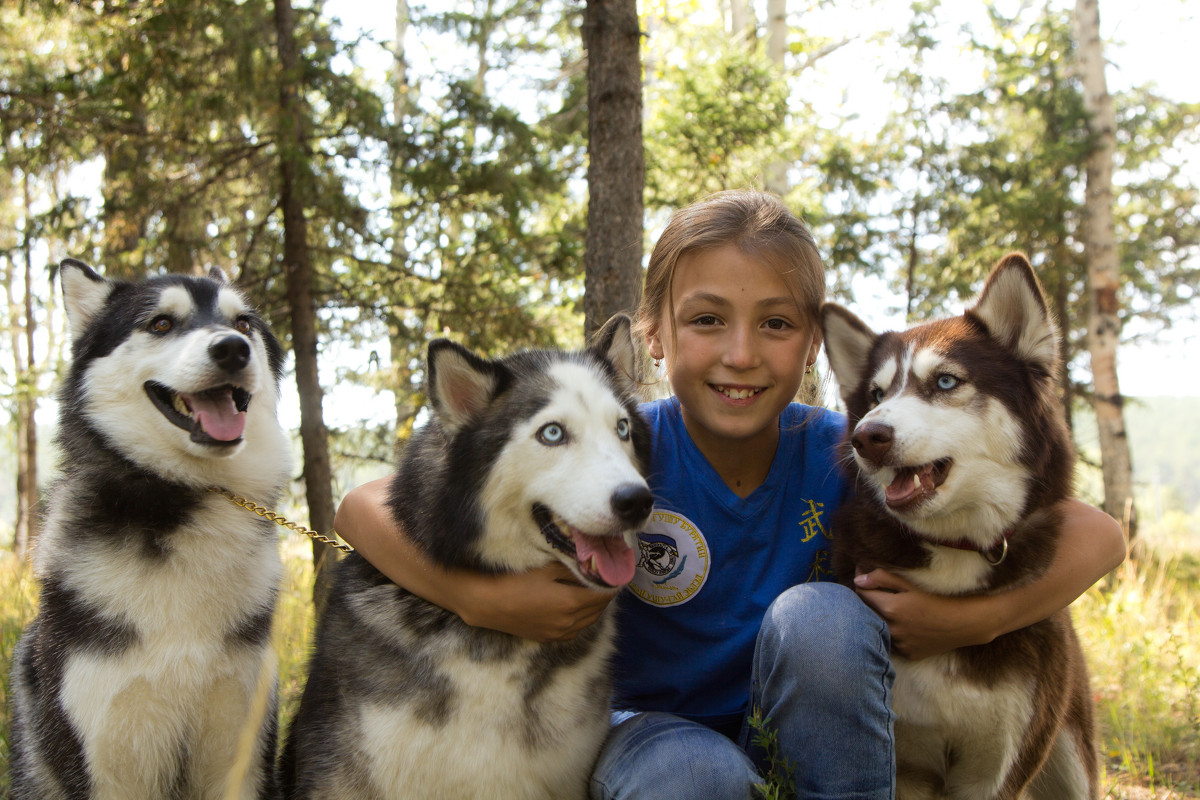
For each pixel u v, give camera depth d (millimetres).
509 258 2564
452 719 741
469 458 769
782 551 861
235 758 830
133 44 2238
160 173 2422
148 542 809
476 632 760
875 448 769
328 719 788
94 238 2471
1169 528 3887
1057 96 4043
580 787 792
